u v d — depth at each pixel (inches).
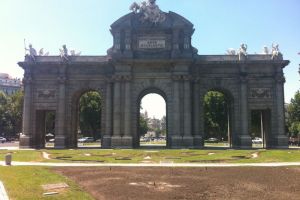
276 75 2748.5
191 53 2699.3
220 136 5123.0
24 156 1870.1
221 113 4717.0
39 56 2837.1
